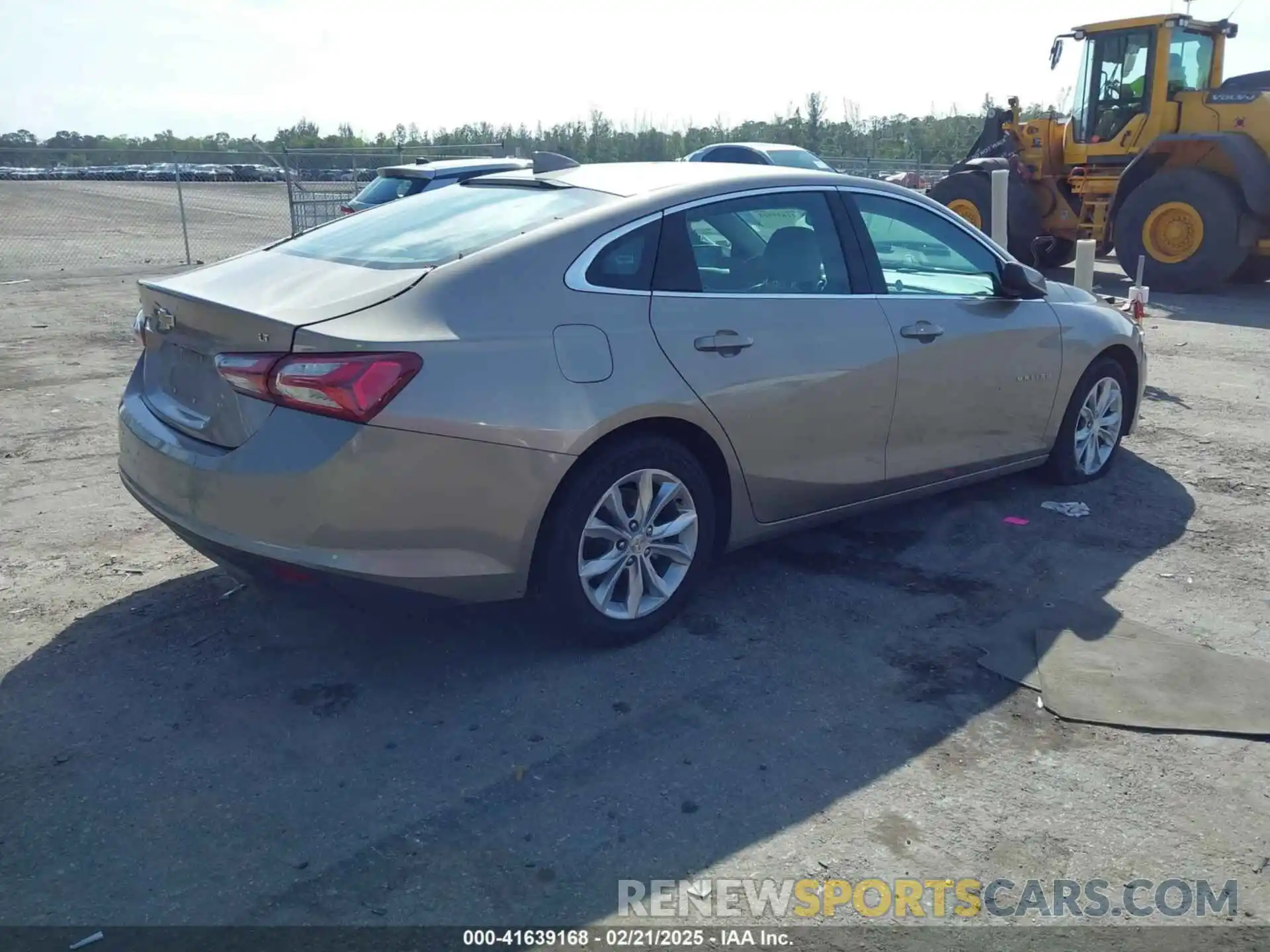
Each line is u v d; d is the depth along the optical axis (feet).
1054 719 11.85
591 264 12.57
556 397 11.78
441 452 11.18
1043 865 9.57
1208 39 49.08
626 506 13.06
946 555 16.37
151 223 77.46
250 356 11.37
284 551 11.18
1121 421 20.18
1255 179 43.32
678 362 12.84
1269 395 27.04
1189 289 46.26
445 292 11.73
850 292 14.96
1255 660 13.14
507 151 70.85
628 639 13.24
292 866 9.39
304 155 64.34
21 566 15.42
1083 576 15.64
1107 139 48.96
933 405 15.90
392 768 10.82
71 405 24.82
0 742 11.11
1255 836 9.98
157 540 16.46
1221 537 17.19
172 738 11.27
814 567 15.84
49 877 9.21
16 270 53.72
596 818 10.10
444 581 11.57
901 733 11.57
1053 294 18.72
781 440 14.05
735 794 10.48
